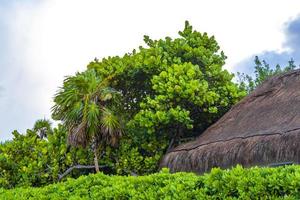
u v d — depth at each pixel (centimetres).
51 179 1873
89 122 1706
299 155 1009
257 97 1523
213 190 745
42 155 1878
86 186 1021
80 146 1731
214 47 2094
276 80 1532
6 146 1917
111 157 1838
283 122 1160
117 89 1978
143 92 2003
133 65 1927
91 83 1786
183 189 801
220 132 1396
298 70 1480
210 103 1820
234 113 1523
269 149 1081
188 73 1816
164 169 920
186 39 2069
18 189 1180
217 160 1230
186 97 1777
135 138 1822
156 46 2034
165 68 1895
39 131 2044
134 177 948
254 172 712
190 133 1889
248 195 684
